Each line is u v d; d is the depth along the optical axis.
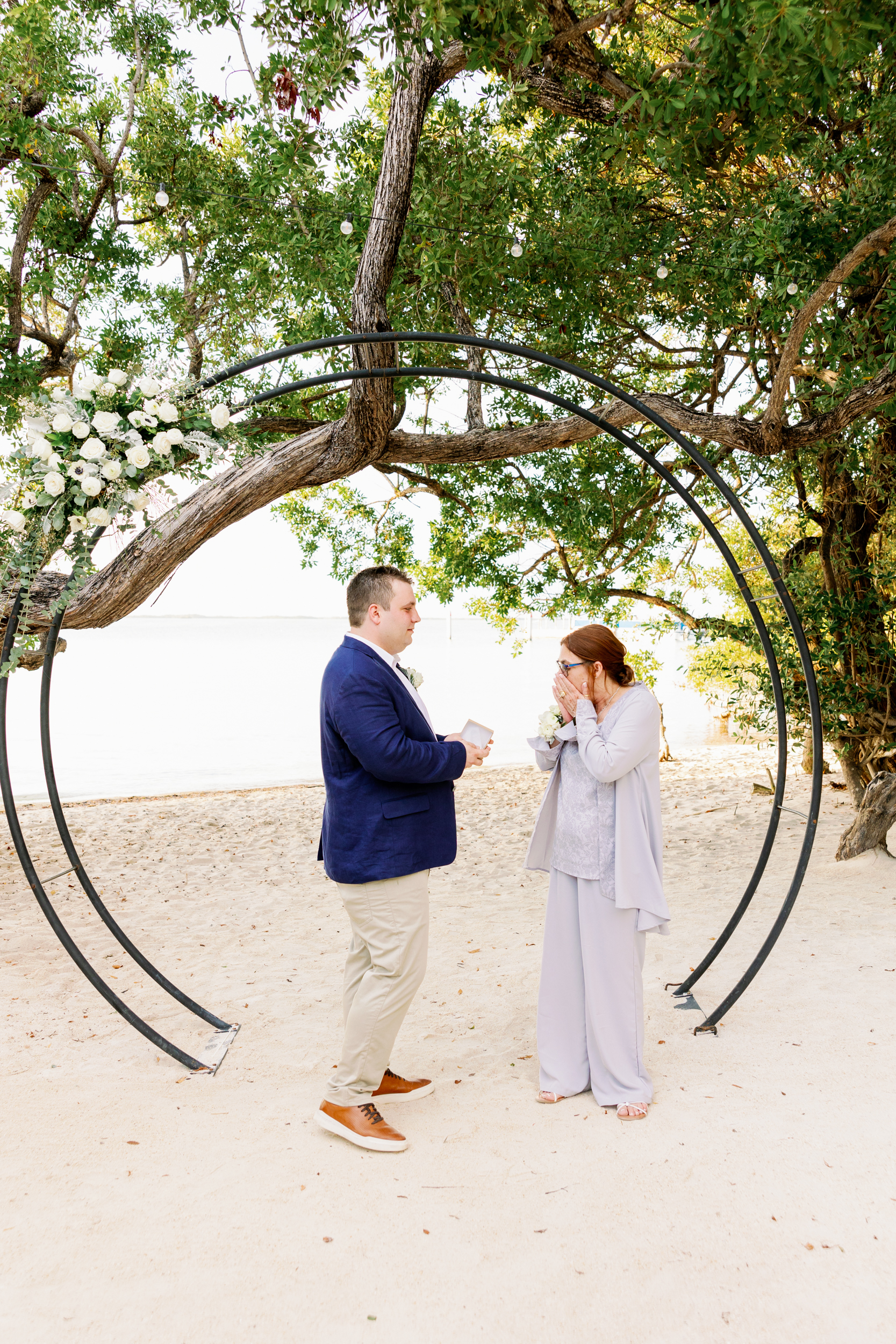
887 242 4.45
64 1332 2.12
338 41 4.15
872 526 8.20
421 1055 3.78
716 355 7.67
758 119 4.38
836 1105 3.17
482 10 3.77
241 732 21.14
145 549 5.22
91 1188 2.73
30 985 4.69
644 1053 3.69
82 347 8.15
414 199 5.90
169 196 7.56
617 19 4.40
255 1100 3.36
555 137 6.63
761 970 4.62
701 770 13.26
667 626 11.91
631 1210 2.58
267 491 5.30
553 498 8.66
